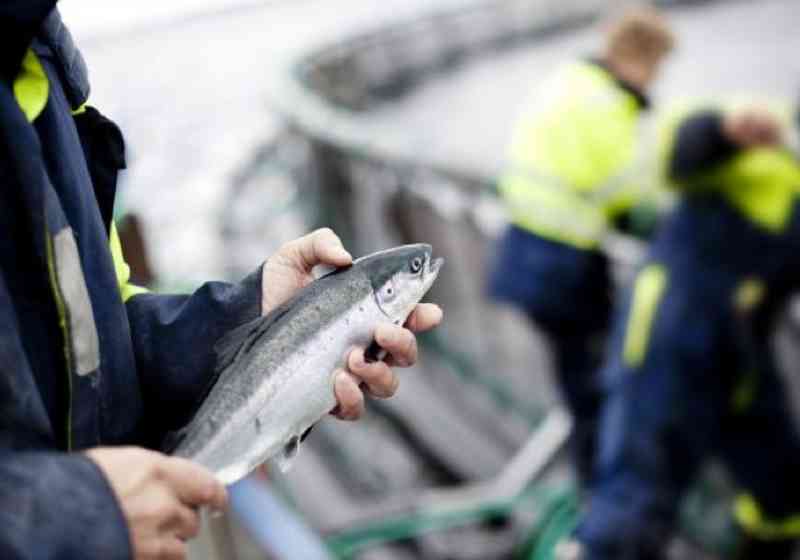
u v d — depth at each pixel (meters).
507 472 4.34
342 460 4.37
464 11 19.42
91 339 1.29
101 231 1.37
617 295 4.35
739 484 3.71
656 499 3.48
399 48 17.50
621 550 3.46
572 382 4.23
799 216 3.34
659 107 4.40
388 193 5.19
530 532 3.81
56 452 1.19
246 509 2.67
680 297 3.42
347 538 3.78
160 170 11.58
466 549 3.72
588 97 4.00
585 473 4.18
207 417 1.53
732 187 3.34
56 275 1.24
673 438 3.48
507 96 16.19
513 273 4.20
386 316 1.60
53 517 1.09
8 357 1.18
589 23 21.39
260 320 1.55
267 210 7.17
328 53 14.61
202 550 2.37
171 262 7.34
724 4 20.59
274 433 1.56
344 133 5.20
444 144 13.30
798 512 3.67
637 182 4.03
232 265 6.62
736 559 3.86
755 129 3.22
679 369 3.43
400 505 3.97
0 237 1.22
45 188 1.22
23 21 1.19
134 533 1.14
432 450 4.60
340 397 1.54
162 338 1.56
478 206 4.76
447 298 5.16
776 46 16.34
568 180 4.05
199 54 25.62
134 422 1.45
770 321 3.51
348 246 5.50
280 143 8.20
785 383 3.64
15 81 1.26
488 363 5.00
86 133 1.46
